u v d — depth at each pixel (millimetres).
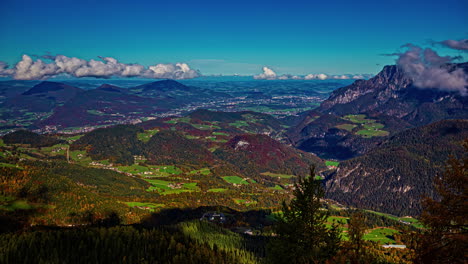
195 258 110250
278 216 51844
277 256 48969
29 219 152000
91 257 107125
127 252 111938
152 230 136875
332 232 47375
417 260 29328
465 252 26297
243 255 115250
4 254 102812
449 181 30203
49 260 102500
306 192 49156
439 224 28672
